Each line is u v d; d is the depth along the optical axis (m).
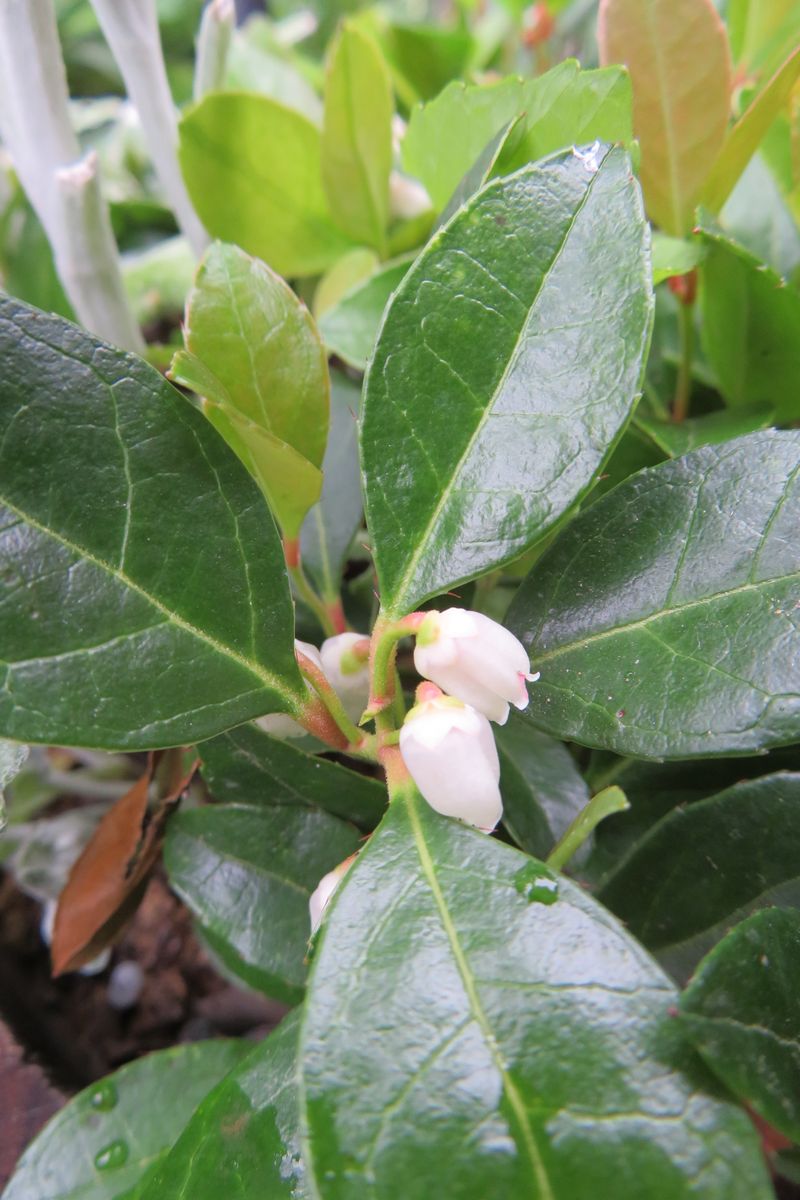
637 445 0.14
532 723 0.12
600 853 0.13
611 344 0.11
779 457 0.12
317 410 0.13
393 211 0.17
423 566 0.12
